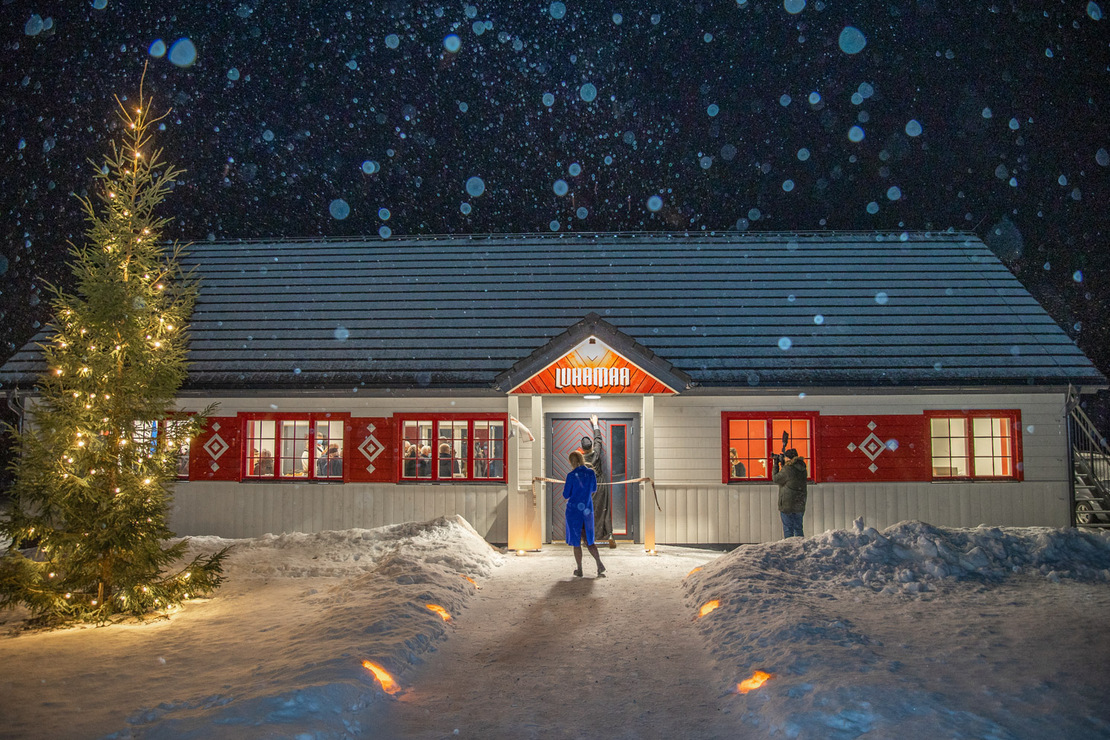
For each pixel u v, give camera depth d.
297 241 20.52
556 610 9.10
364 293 18.17
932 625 7.39
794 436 15.51
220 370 15.98
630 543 14.52
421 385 15.38
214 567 10.04
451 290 18.14
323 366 15.99
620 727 5.55
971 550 9.72
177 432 10.10
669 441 15.12
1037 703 5.29
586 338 13.48
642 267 18.84
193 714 5.37
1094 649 6.45
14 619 9.50
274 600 9.91
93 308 9.56
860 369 15.54
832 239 19.95
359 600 8.99
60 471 9.12
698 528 14.92
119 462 9.64
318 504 15.45
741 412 15.23
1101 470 16.39
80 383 9.57
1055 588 8.73
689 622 8.45
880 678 5.69
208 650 7.52
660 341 16.31
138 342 9.73
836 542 10.36
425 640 7.53
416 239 20.45
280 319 17.45
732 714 5.71
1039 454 15.34
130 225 9.93
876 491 15.16
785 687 5.71
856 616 7.85
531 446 13.74
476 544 12.61
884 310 17.22
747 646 7.02
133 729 5.19
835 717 5.08
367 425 15.57
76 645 7.82
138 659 7.20
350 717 5.49
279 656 6.95
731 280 18.30
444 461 15.66
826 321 16.91
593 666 6.99
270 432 16.52
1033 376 15.37
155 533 9.72
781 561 10.00
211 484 15.61
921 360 15.77
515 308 17.45
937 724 4.94
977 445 16.14
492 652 7.49
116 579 9.41
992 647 6.59
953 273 18.41
